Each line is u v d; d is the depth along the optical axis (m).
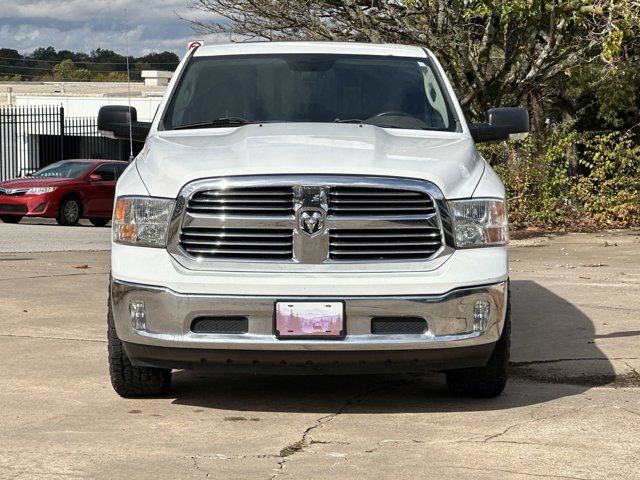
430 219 5.59
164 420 5.70
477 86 17.66
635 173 18.95
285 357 5.55
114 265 5.78
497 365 6.11
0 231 19.98
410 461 4.88
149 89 45.97
